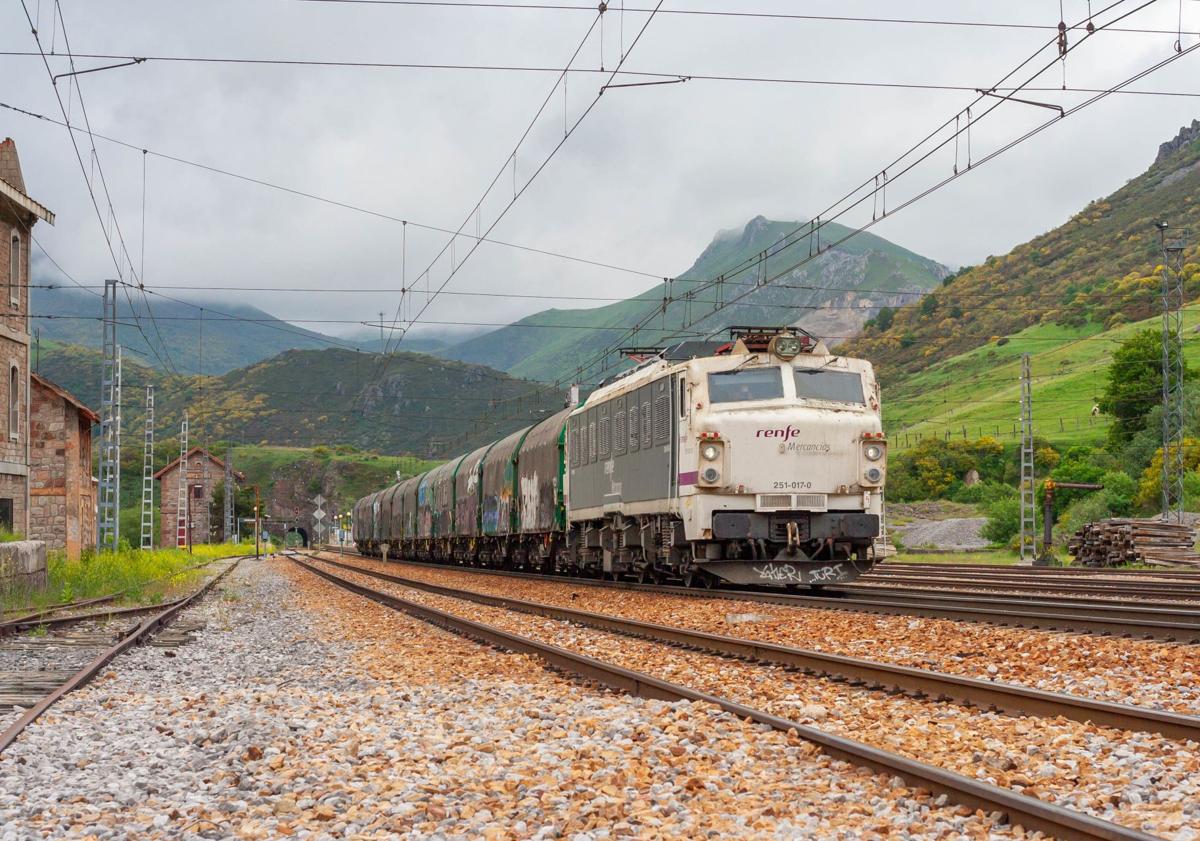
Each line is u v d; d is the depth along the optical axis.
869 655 11.85
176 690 11.11
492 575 35.16
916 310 166.38
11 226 34.75
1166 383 49.44
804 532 19.19
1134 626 12.34
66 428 43.88
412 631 16.81
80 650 14.73
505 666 12.03
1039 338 135.62
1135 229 160.38
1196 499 55.25
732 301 26.33
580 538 27.72
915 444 102.56
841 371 20.00
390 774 6.65
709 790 6.08
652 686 9.32
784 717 8.38
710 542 19.39
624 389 23.36
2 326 33.34
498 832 5.34
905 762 5.96
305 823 5.64
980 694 8.39
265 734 7.91
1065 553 45.53
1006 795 5.22
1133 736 7.00
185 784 6.59
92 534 53.28
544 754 7.05
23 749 7.61
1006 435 98.50
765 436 19.08
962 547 60.72
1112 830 4.61
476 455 41.97
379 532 66.81
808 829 5.18
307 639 16.78
